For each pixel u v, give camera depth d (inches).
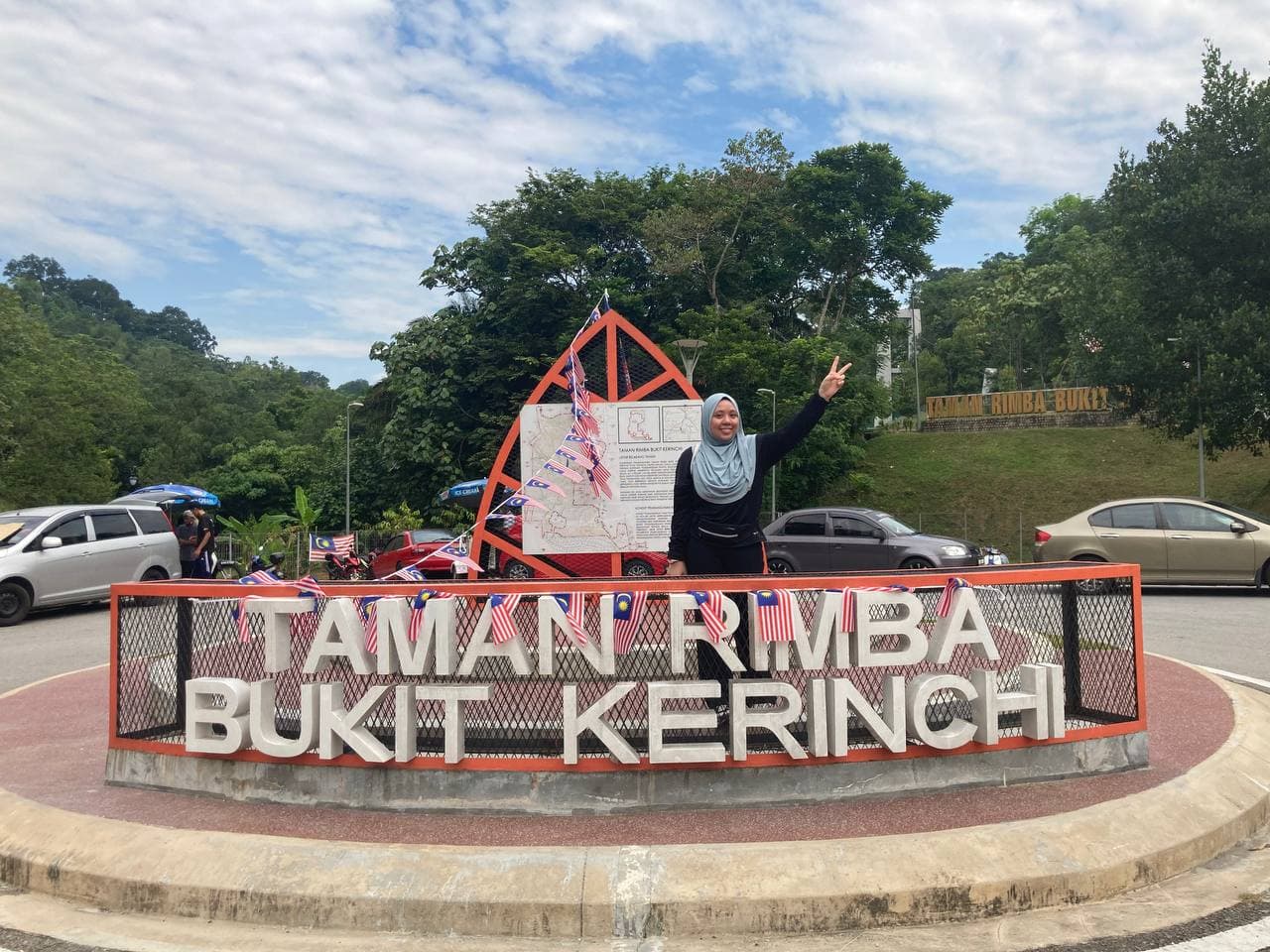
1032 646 189.5
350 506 1582.2
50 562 541.0
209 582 186.9
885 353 2038.6
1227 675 320.8
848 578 169.2
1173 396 986.1
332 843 148.2
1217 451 1147.3
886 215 1555.1
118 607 193.3
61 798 181.2
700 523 189.0
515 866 138.6
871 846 142.0
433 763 167.5
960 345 2420.0
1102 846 148.6
